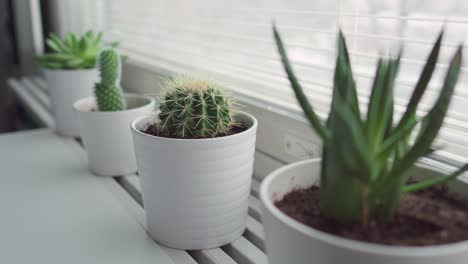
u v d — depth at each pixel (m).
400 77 0.48
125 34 0.95
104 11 1.00
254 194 0.58
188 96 0.45
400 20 0.47
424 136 0.30
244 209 0.49
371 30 0.51
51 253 0.47
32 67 1.28
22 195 0.58
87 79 0.75
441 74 0.45
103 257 0.46
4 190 0.59
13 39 1.30
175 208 0.46
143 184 0.47
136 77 0.86
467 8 0.43
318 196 0.38
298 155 0.55
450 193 0.37
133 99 0.68
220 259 0.46
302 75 0.58
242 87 0.67
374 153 0.32
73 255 0.47
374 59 0.51
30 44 1.25
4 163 0.68
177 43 0.80
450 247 0.27
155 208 0.47
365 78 0.52
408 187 0.34
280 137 0.57
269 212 0.32
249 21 0.64
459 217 0.33
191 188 0.45
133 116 0.62
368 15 0.48
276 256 0.33
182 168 0.44
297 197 0.38
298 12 0.55
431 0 0.45
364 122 0.34
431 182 0.34
